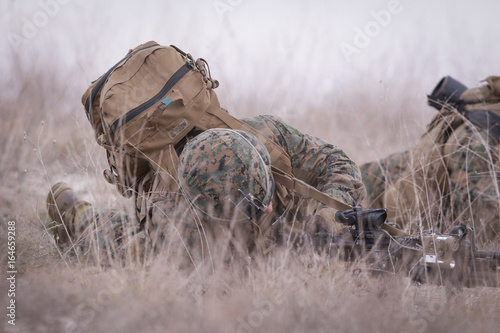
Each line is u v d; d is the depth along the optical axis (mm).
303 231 9672
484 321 8336
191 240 9750
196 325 7641
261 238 9297
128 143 10023
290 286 8680
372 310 8227
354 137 22359
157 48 10539
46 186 15211
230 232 9203
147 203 10273
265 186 9086
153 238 10148
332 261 9336
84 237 11070
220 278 9102
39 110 20641
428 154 13836
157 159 10062
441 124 14023
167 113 9914
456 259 8617
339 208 9867
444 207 13578
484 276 8680
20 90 21266
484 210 12742
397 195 13555
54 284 9016
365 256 9164
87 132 14250
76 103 21859
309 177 10773
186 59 10641
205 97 10227
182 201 9836
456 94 14297
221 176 9008
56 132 19781
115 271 9336
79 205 12062
